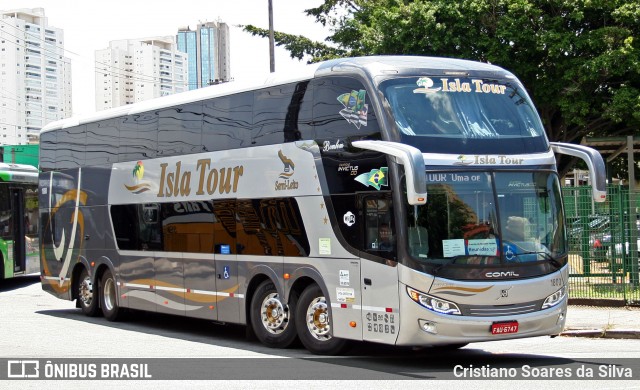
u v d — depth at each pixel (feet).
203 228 48.91
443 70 38.93
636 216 56.24
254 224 44.78
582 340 46.83
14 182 83.05
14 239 82.53
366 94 38.27
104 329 55.06
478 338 35.94
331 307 39.70
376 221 37.37
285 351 43.09
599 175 38.27
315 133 41.22
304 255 41.37
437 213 36.14
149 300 54.29
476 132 37.86
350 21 101.14
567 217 57.88
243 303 45.57
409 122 37.06
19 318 62.03
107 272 59.77
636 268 56.18
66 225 64.44
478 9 84.07
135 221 55.83
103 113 60.54
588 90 86.43
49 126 67.67
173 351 43.70
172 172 52.08
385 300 36.76
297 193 41.96
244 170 45.80
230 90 47.60
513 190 37.78
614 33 82.33
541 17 85.05
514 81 40.42
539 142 39.40
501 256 36.78
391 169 36.52
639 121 85.56
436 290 35.60
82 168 62.69
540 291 37.47
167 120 53.01
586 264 57.36
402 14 87.20
